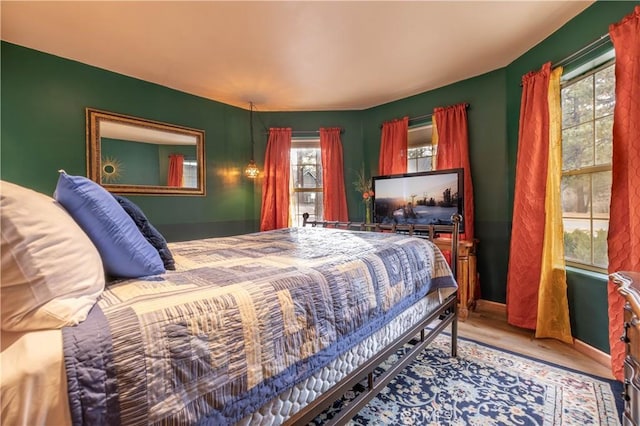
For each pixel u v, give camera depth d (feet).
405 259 5.59
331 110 13.94
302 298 3.51
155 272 3.67
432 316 6.10
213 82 10.67
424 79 10.64
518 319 8.46
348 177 14.01
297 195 14.53
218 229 12.67
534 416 4.99
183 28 7.36
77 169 9.16
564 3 6.61
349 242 6.50
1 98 7.98
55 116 8.76
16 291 2.11
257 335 2.96
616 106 5.72
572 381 5.93
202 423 2.48
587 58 6.84
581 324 7.22
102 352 2.09
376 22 7.22
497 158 10.06
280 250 5.67
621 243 5.65
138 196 10.50
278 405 3.15
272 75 10.14
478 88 10.43
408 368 6.52
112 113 9.72
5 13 6.69
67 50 8.39
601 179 7.02
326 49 8.47
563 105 8.07
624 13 6.01
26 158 8.36
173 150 11.26
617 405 5.18
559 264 7.65
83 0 6.28
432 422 4.89
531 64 8.60
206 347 2.59
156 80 10.45
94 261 2.79
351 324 4.07
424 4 6.58
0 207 2.07
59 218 2.55
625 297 3.21
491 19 7.17
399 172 12.25
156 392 2.27
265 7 6.61
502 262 10.05
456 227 7.25
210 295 2.89
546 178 7.87
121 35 7.64
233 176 13.15
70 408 1.91
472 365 6.61
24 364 1.86
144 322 2.35
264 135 13.92
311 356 3.47
